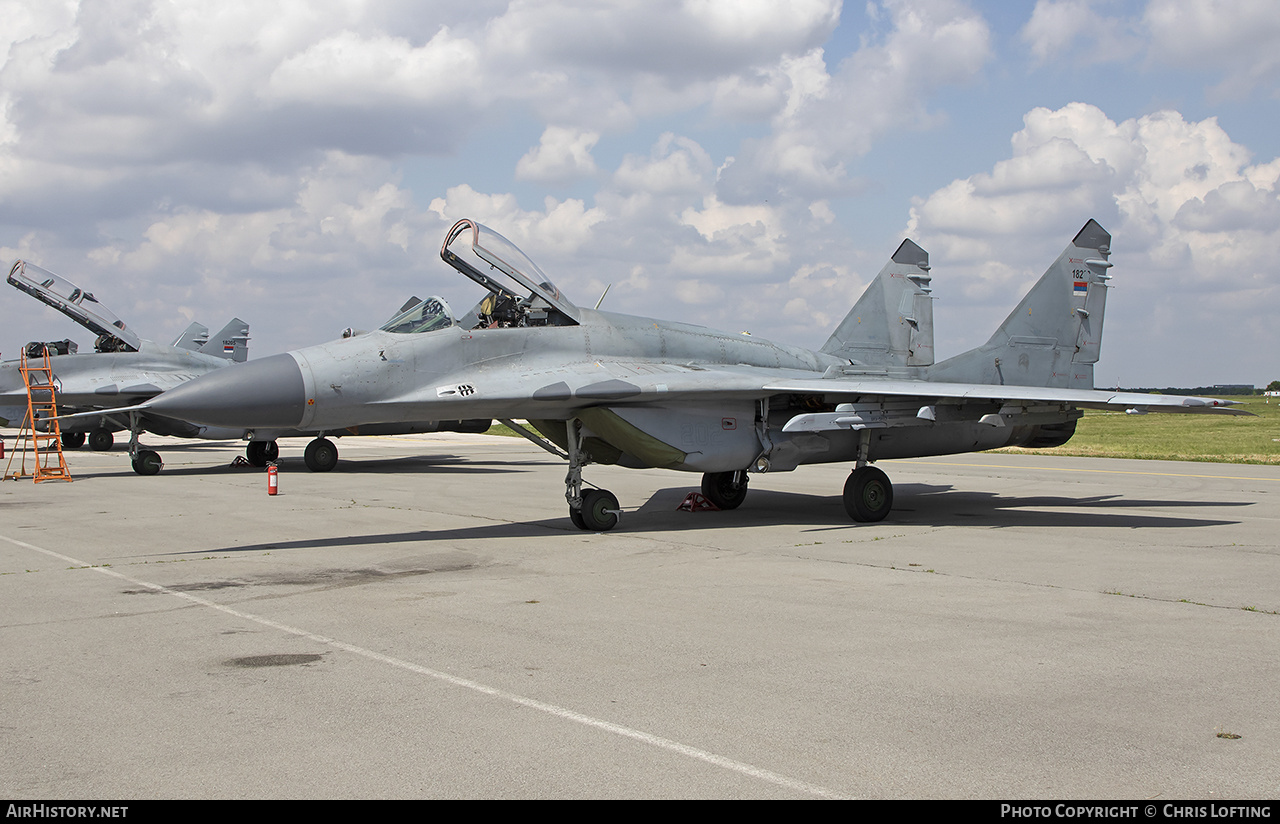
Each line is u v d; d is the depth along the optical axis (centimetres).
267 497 1700
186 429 2383
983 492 1800
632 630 668
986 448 1514
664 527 1277
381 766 414
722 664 577
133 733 457
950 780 398
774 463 1336
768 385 1254
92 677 553
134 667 574
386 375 1123
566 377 1206
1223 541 1134
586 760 421
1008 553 1035
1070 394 1249
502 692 521
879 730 459
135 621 702
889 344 1669
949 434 1458
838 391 1232
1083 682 539
